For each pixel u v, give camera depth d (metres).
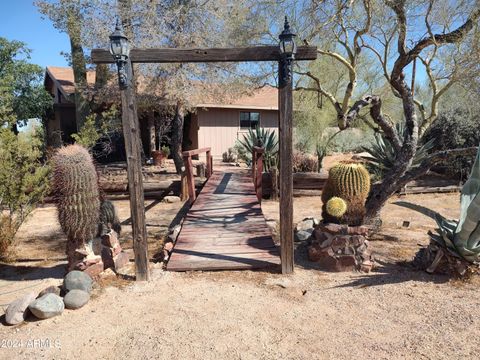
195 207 6.72
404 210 7.11
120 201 8.79
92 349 2.51
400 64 4.64
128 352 2.47
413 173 4.88
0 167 4.38
